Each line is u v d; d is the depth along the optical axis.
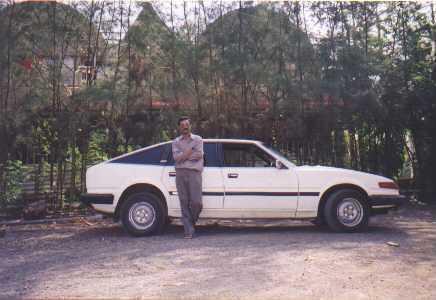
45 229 8.23
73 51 9.57
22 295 4.21
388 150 11.55
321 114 9.93
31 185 9.82
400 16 11.16
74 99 9.31
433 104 10.99
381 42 11.12
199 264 5.21
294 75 10.06
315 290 4.25
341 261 5.31
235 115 10.00
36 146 9.71
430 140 11.62
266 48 10.04
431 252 5.82
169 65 9.77
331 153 10.59
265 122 10.01
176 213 7.21
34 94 9.10
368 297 4.07
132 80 9.64
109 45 9.70
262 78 9.59
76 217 9.39
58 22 9.38
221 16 9.95
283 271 4.88
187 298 4.05
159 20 9.78
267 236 7.04
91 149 10.09
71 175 9.73
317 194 7.29
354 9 10.62
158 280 4.61
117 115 9.70
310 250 5.89
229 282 4.50
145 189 7.30
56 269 5.16
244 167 7.31
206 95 9.90
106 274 4.88
